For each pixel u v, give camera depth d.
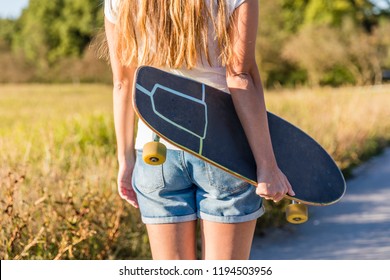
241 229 3.76
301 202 3.86
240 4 3.54
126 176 4.10
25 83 94.25
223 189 3.69
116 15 3.79
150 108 3.45
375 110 20.56
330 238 8.90
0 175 6.96
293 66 65.31
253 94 3.59
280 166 3.89
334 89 25.80
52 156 8.59
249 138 3.61
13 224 6.13
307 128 14.72
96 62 89.38
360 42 55.78
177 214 3.81
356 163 15.16
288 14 77.69
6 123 24.61
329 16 75.75
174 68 3.70
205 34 3.59
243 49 3.55
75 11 99.31
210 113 3.65
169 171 3.73
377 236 8.95
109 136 11.95
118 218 6.88
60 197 6.93
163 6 3.61
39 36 98.38
